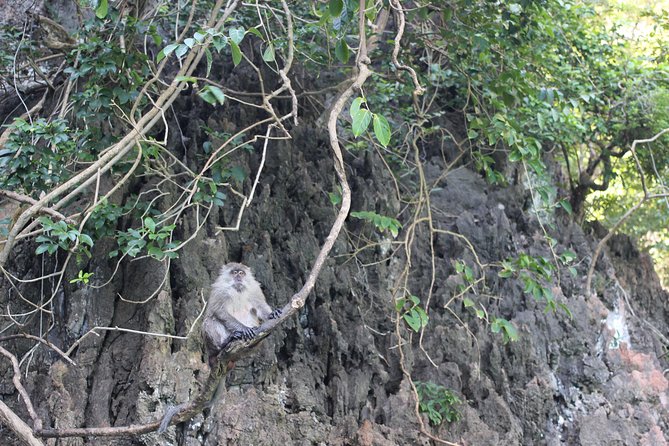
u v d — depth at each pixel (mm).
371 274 13609
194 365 11289
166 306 11344
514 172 16688
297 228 13234
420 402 12320
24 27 13547
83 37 12461
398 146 15648
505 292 14734
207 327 9125
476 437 12562
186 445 10992
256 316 9469
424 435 12062
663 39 18375
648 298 18219
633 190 20500
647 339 16469
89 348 11328
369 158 14508
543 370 14234
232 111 14086
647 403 14695
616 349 15219
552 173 17906
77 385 11039
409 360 12914
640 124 17344
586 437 13922
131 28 11719
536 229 16328
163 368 11031
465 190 15930
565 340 14688
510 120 12977
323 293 12812
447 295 13922
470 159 16453
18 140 10750
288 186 13539
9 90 14586
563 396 14344
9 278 10867
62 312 11641
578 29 16359
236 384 11531
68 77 13070
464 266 12445
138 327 11461
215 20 11516
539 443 13617
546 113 14758
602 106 17000
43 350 11438
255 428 11250
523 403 13688
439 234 14984
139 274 11695
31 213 9812
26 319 11680
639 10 19281
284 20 14000
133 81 11664
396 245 14266
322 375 12336
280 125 10336
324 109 15250
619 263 18156
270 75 14602
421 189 13227
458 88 15969
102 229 11086
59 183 11000
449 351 13359
